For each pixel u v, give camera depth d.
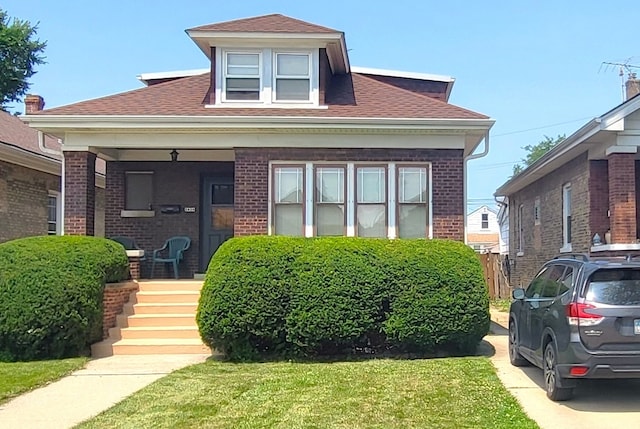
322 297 10.95
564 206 18.72
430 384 8.80
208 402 7.96
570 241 18.22
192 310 12.87
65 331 11.05
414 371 9.73
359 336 11.03
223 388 8.74
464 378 9.19
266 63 15.30
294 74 15.38
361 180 14.39
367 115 14.43
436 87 20.05
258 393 8.41
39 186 19.66
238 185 14.37
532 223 23.31
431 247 11.51
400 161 14.38
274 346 11.21
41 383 9.27
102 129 14.23
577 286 7.75
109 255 12.37
